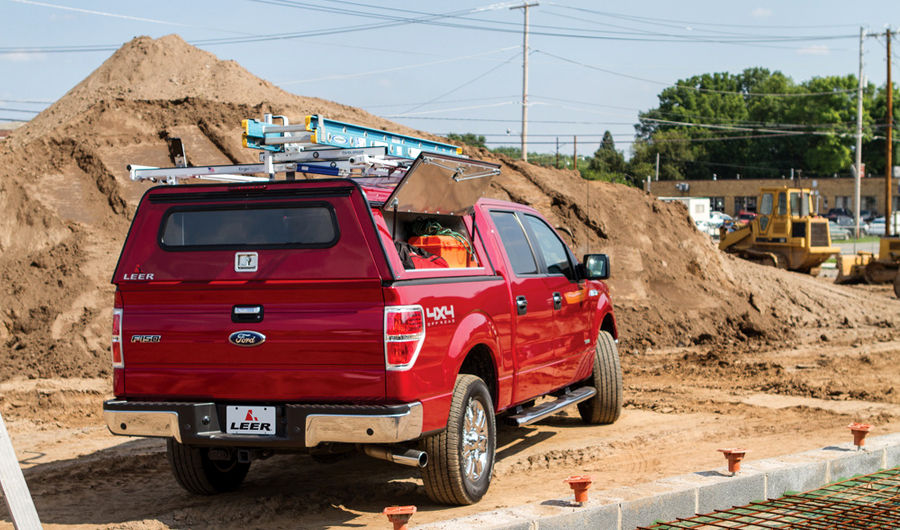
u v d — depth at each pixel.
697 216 61.22
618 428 9.16
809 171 108.19
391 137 7.07
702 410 10.24
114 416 5.74
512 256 7.35
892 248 28.52
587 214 19.56
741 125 114.38
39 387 11.38
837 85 105.94
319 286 5.41
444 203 6.36
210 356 5.64
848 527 5.25
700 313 18.20
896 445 7.01
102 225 15.81
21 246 15.09
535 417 7.23
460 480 5.86
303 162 6.18
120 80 22.66
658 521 5.38
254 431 5.58
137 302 5.85
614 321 9.59
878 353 15.20
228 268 5.60
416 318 5.42
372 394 5.35
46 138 17.30
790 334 18.02
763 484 5.99
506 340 6.76
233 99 21.48
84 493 6.71
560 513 4.95
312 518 5.90
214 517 5.85
